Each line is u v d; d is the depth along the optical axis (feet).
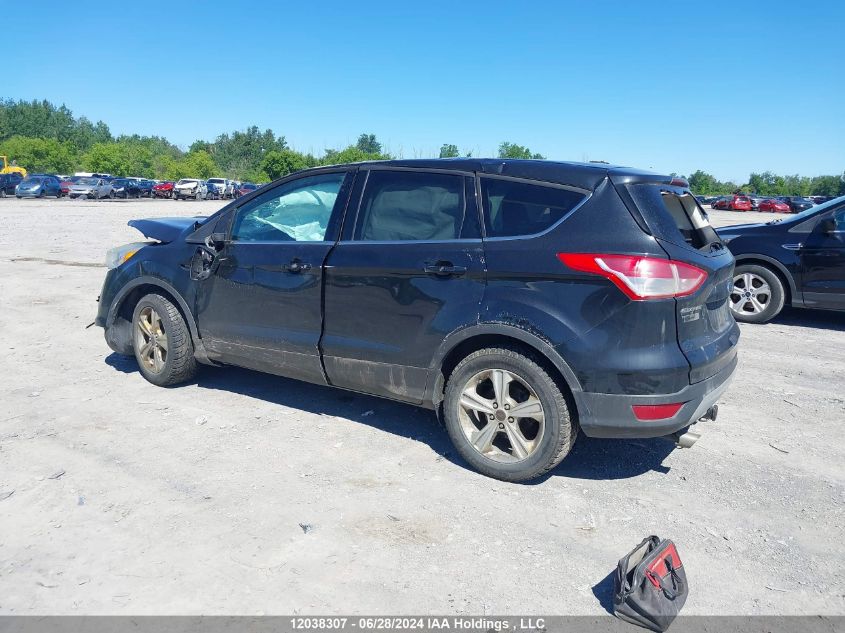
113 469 12.57
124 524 10.67
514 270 11.68
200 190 169.48
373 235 13.53
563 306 11.30
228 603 8.87
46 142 298.15
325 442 14.07
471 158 13.09
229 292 15.43
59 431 14.32
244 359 15.60
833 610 9.06
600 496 12.02
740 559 10.18
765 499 12.03
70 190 142.10
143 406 15.94
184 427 14.69
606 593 9.31
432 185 13.05
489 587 9.36
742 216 153.89
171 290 16.48
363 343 13.47
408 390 13.19
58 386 17.34
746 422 15.78
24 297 28.94
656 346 10.93
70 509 11.09
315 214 14.55
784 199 215.10
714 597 9.27
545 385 11.57
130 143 417.49
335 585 9.32
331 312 13.84
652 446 14.33
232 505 11.35
